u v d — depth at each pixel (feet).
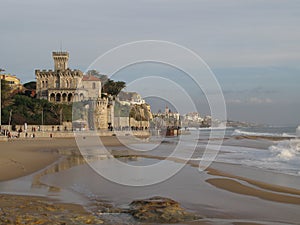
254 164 79.87
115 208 36.17
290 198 43.47
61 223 29.91
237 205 39.47
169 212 33.96
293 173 65.51
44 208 34.96
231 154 107.04
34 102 268.21
